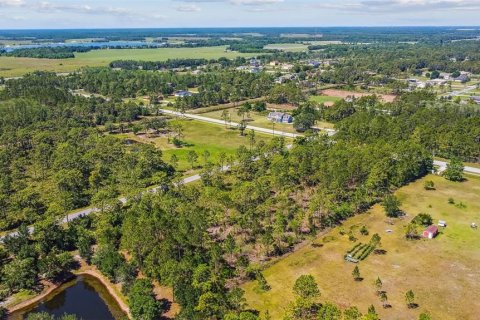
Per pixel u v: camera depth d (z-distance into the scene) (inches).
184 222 3730.3
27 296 3344.0
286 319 2780.5
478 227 4365.2
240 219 4212.6
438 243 4035.4
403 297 3223.4
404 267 3627.0
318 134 7431.1
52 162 5826.8
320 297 3208.7
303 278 3038.9
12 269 3400.6
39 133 6619.1
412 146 5866.1
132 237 3540.8
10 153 6136.8
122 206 4500.5
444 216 4608.8
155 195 4579.2
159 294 3304.6
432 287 3348.9
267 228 4136.3
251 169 5743.1
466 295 3257.9
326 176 5039.4
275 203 4798.2
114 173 5521.7
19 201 4584.2
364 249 3895.2
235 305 3004.4
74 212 4638.3
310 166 5418.3
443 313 3053.6
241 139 7628.0
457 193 5236.2
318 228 4330.7
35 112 7741.1
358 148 6033.5
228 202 4480.8
